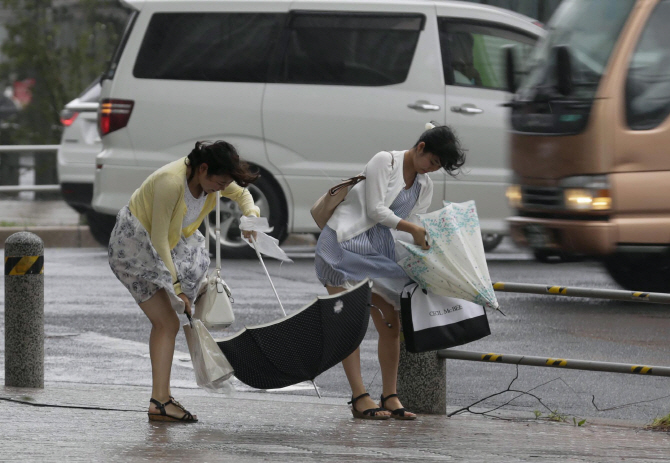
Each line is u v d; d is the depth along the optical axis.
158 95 35.28
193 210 15.41
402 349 17.20
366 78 35.03
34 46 57.62
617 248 27.08
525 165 28.44
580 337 24.25
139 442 13.76
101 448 13.23
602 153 27.03
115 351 22.61
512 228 28.88
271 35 35.31
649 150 26.94
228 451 13.26
